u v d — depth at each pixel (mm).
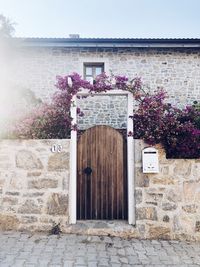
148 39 9641
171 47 9984
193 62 10289
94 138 5906
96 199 5840
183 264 4316
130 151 5684
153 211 5441
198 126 6141
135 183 5516
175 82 10188
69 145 5609
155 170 5426
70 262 4266
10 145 5660
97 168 5863
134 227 5441
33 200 5535
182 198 5449
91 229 5422
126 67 10188
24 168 5602
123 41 9711
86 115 10203
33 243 4949
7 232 5422
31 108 6672
